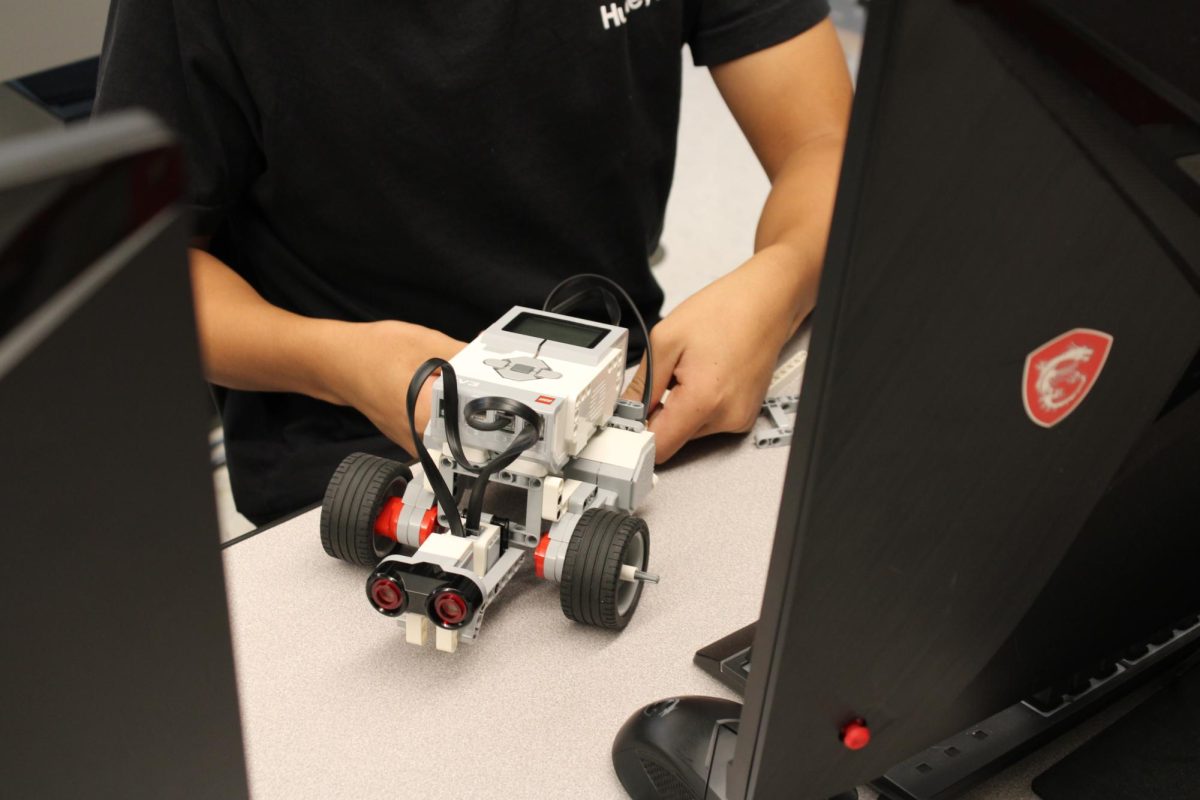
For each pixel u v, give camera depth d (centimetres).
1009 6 33
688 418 91
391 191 113
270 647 73
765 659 46
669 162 131
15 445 23
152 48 102
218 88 105
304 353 103
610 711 69
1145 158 38
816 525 42
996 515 46
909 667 50
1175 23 36
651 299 134
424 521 78
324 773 64
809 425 40
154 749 30
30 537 24
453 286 119
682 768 59
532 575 80
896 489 42
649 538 78
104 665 28
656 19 117
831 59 128
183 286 26
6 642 25
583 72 113
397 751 65
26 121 173
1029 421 43
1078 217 39
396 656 73
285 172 111
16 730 26
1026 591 50
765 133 128
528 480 76
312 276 120
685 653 74
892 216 35
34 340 23
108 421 25
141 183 24
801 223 111
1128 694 68
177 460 28
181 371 27
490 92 111
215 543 30
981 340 40
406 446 97
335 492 77
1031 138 36
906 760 60
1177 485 52
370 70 107
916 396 40
